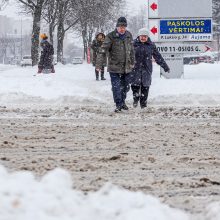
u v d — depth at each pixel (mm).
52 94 33906
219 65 70375
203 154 14523
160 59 30797
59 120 24344
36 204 5402
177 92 33938
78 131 20047
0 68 92062
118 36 28312
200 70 57594
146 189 9672
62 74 51250
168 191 9477
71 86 36062
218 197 8906
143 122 23688
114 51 28297
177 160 13406
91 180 10344
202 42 44812
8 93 33406
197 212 7645
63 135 18797
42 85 35688
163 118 25484
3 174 6277
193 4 44500
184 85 35312
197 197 8914
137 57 30188
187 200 8422
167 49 44719
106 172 11523
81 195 6418
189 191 9500
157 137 18359
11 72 61750
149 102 33031
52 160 13133
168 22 44688
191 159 13586
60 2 108375
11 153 14477
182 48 44750
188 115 26734
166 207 6418
